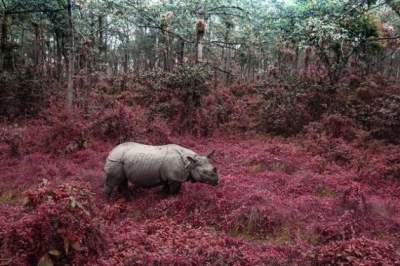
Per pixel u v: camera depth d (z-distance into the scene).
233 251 6.29
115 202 8.95
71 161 12.16
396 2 18.45
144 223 7.81
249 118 18.53
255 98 21.44
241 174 11.27
